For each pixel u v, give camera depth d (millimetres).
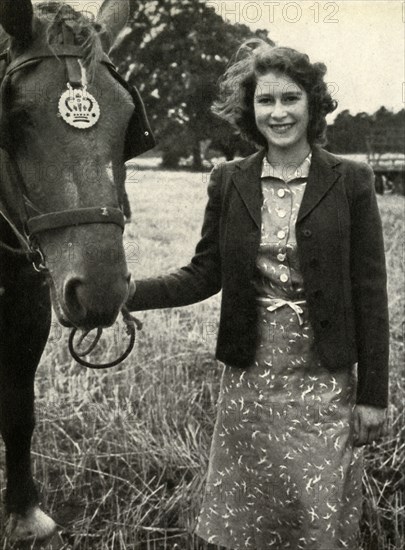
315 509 1994
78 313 1701
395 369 3725
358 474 2084
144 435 3188
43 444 3252
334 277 1971
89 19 1930
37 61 1738
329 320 1974
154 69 6383
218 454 2176
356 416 2061
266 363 2033
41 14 1925
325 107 2029
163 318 4363
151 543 2645
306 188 1977
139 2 6379
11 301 2365
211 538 2172
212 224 2197
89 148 1679
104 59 1809
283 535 2076
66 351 4008
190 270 2229
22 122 1718
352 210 2004
